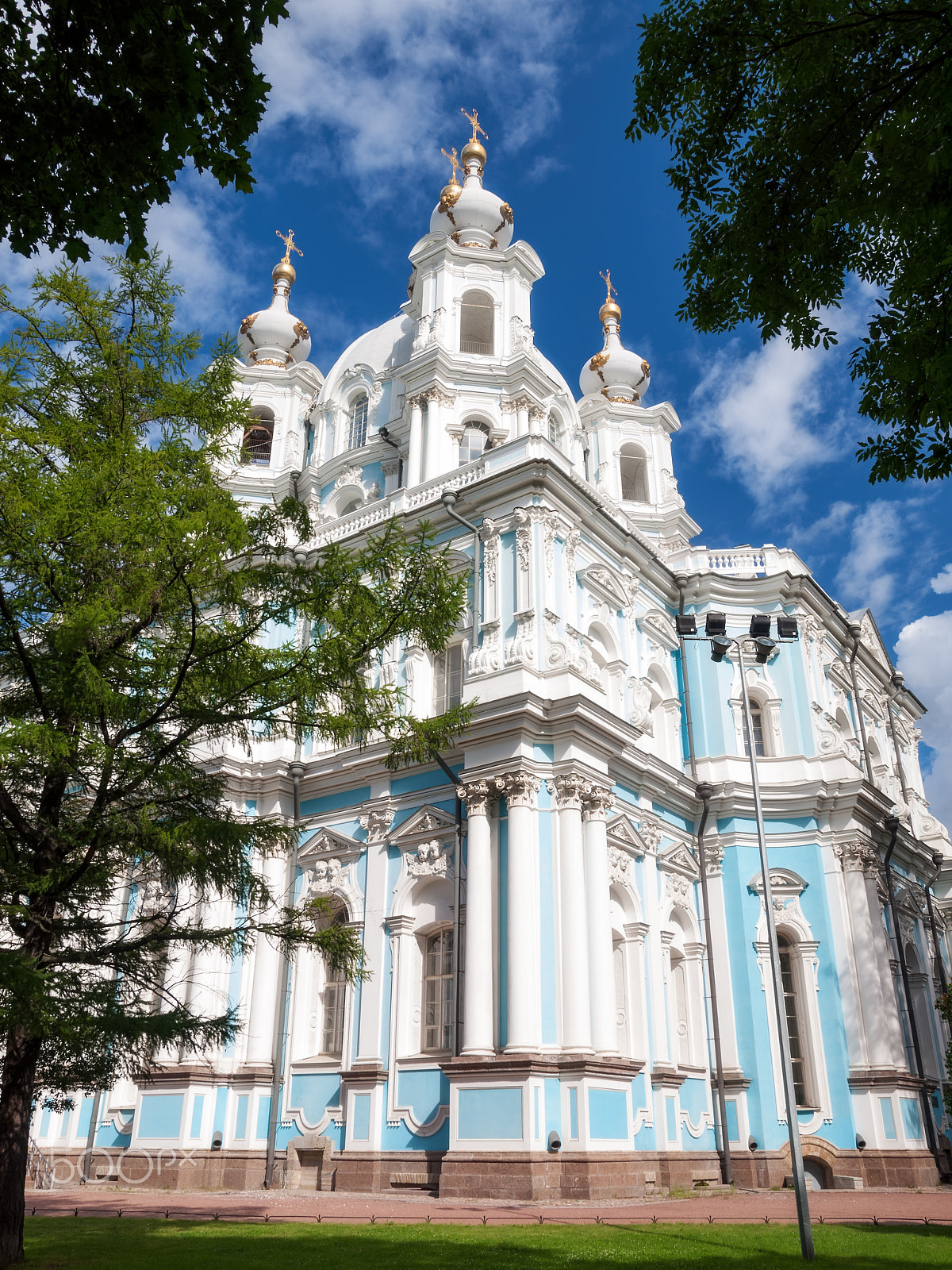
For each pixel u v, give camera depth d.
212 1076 22.52
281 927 12.05
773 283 10.11
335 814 24.53
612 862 22.27
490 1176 17.69
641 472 38.31
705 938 25.41
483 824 20.33
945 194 7.89
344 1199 18.47
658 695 27.62
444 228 34.44
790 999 25.17
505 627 22.33
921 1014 28.19
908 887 29.64
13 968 8.91
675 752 27.31
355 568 12.11
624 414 38.44
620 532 26.06
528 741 20.55
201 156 7.86
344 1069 21.69
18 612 10.84
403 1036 21.06
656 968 22.88
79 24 7.39
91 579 11.19
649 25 9.61
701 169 10.10
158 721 11.18
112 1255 10.58
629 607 26.42
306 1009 23.39
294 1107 22.38
